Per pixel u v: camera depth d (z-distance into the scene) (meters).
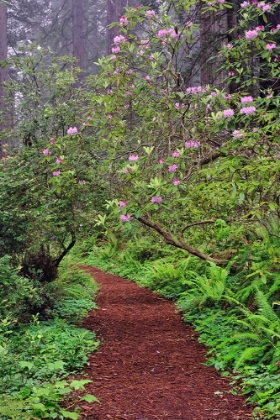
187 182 5.80
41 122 6.72
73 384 3.69
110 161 6.15
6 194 6.23
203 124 6.16
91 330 6.18
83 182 6.19
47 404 3.69
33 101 7.10
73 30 25.34
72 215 6.32
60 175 5.96
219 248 7.43
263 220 6.45
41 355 4.75
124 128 6.65
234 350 4.87
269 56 6.44
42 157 6.28
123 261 12.05
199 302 6.88
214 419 3.63
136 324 6.56
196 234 7.50
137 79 6.86
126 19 6.53
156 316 7.03
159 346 5.56
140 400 4.00
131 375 4.62
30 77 7.47
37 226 6.29
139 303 8.09
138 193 5.40
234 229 6.82
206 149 6.50
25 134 6.80
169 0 6.53
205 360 5.06
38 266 6.77
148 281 9.59
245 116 5.30
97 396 4.07
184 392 4.18
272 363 4.22
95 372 4.68
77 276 8.83
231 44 6.82
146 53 6.79
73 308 6.89
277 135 5.50
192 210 6.21
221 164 5.44
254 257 6.26
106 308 7.61
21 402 3.32
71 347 5.07
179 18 9.61
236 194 5.27
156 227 6.32
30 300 5.90
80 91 7.38
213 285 6.84
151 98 6.73
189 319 6.57
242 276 6.52
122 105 6.83
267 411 3.66
